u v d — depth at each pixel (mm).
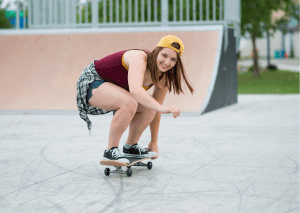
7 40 8656
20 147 4430
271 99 10688
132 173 3238
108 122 6637
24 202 2506
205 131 5418
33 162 3684
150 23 8836
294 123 6051
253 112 7680
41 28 9242
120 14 12008
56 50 8430
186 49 8141
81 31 8547
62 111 7660
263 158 3721
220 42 8141
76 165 3553
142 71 2969
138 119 3312
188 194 2637
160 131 5477
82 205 2434
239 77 23312
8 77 8258
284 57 54562
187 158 3773
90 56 8227
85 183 2943
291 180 2959
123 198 2566
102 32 8453
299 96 11492
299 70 27547
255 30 20281
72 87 7992
